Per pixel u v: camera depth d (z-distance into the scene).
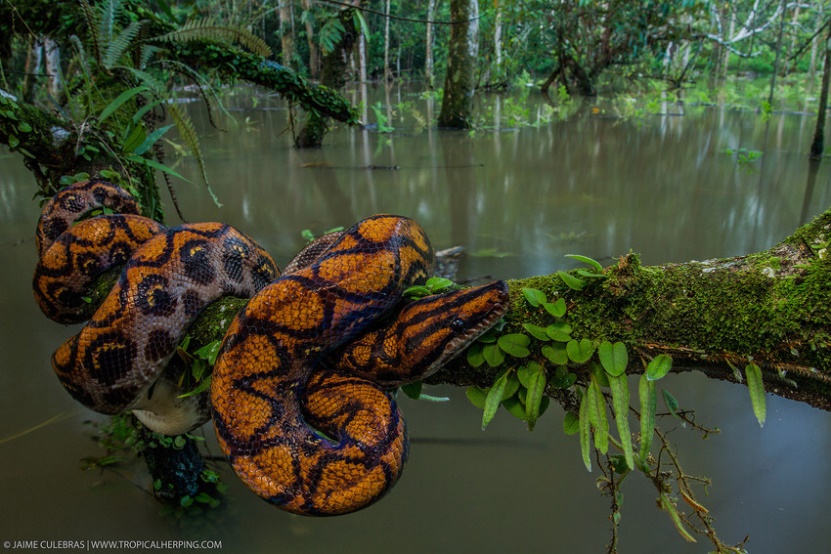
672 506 2.99
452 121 18.31
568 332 2.68
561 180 12.34
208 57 7.87
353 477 2.68
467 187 11.90
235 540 4.50
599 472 5.00
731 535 4.29
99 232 4.08
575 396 2.99
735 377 2.57
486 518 4.58
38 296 4.11
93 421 5.66
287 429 2.85
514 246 8.96
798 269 2.54
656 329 2.65
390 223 3.13
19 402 5.89
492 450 5.29
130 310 3.30
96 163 5.42
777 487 4.73
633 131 17.22
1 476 4.96
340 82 16.02
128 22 6.96
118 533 4.52
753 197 10.90
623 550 4.24
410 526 4.53
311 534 4.53
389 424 2.79
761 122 18.09
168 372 3.63
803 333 2.45
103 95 6.40
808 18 29.44
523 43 29.00
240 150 15.12
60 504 4.73
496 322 2.71
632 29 25.16
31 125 5.07
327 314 2.90
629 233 9.33
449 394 6.14
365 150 15.26
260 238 9.34
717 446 5.21
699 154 14.20
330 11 16.34
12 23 7.32
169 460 4.70
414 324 2.82
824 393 2.52
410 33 33.34
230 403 2.86
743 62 35.25
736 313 2.55
